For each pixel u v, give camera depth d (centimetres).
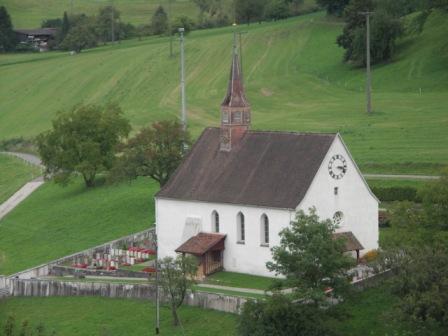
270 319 16238
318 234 16738
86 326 18800
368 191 19175
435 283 15800
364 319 16812
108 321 18812
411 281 15862
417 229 17200
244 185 19425
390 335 16338
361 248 18712
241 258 19325
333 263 16550
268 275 18950
